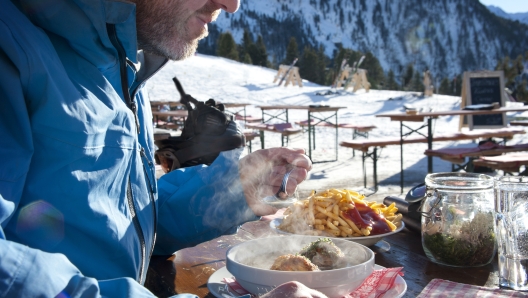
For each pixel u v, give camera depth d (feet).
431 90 92.38
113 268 3.62
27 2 3.57
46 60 3.25
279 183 4.69
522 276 3.65
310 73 221.66
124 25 3.92
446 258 4.20
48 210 3.26
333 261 3.55
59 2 3.61
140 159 4.21
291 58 227.81
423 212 4.36
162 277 4.30
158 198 5.11
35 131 3.22
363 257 3.59
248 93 89.10
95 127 3.47
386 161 31.04
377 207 5.31
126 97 4.14
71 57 3.69
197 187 4.82
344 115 62.64
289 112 65.77
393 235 5.32
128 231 3.79
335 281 3.19
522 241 3.64
